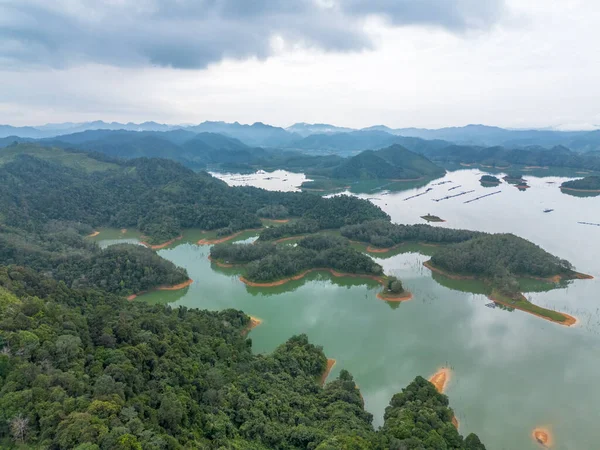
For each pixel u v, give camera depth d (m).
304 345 130.50
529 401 113.00
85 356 90.56
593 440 99.75
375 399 113.94
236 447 77.12
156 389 88.56
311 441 83.25
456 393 116.25
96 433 65.19
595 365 129.12
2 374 77.06
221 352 116.62
